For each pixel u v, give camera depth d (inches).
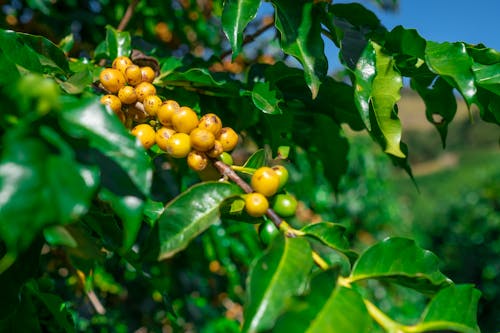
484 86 18.0
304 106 21.7
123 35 21.1
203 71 18.8
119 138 11.8
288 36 16.4
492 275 85.3
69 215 10.4
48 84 10.4
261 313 12.0
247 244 43.8
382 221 74.0
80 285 31.8
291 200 14.6
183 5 41.7
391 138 18.1
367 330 12.1
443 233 105.1
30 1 30.0
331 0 19.3
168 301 19.2
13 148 10.4
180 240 13.6
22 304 17.2
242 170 15.5
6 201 10.1
